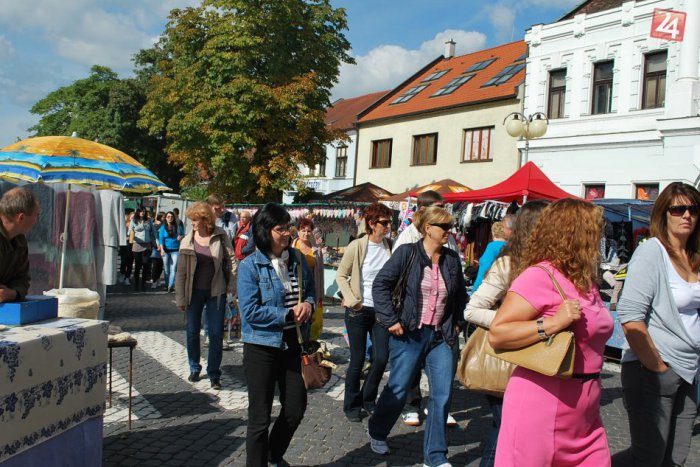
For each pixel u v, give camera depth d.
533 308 2.40
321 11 24.89
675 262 3.04
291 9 23.17
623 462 3.08
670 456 3.01
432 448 3.84
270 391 3.47
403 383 4.06
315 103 24.28
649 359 2.88
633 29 17.12
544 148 19.70
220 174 24.41
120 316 10.00
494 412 3.57
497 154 22.27
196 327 5.92
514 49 27.11
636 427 3.02
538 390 2.39
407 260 4.00
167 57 40.09
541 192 10.14
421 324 3.97
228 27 22.25
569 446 2.38
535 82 20.02
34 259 7.19
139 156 40.16
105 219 7.96
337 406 5.40
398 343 4.05
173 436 4.44
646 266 2.97
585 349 2.39
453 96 25.44
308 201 23.06
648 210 11.70
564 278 2.43
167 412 5.00
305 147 24.89
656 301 2.96
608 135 17.67
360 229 5.24
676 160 15.16
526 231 3.21
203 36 24.00
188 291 5.80
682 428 2.99
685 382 2.96
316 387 3.55
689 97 14.98
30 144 7.69
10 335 2.88
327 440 4.51
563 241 2.45
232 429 4.63
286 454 4.21
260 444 3.39
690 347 2.92
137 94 39.19
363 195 18.97
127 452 4.10
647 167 16.83
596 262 2.44
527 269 2.51
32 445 2.84
